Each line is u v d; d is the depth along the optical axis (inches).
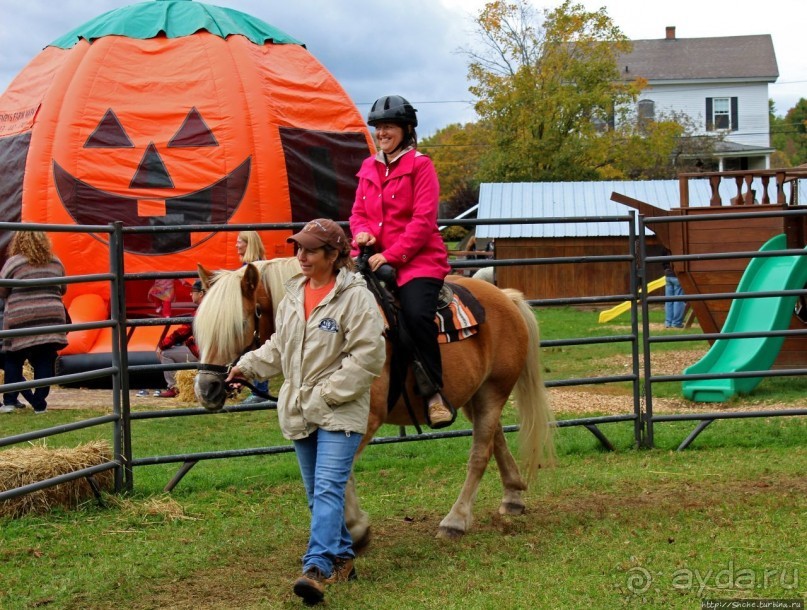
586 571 185.0
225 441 339.9
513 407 398.0
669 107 1950.1
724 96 1945.1
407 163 205.0
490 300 224.1
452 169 2156.7
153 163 498.6
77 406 416.5
